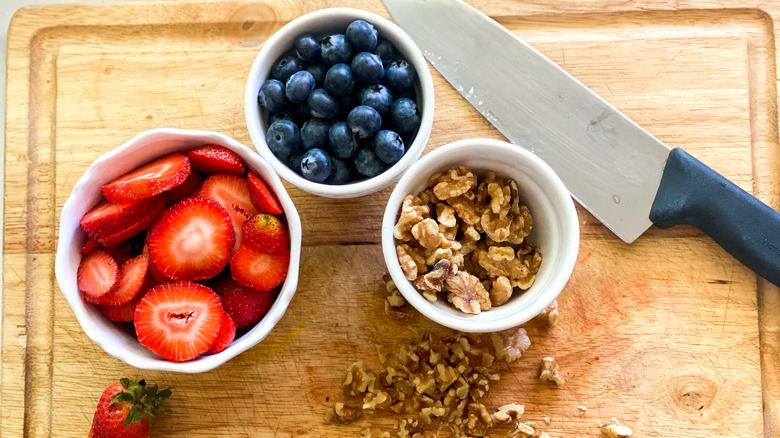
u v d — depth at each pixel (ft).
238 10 1.53
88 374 1.45
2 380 1.45
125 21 1.53
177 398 1.44
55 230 1.48
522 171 1.33
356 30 1.29
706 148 1.50
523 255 1.36
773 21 1.53
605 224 1.46
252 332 1.31
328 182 1.32
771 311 1.46
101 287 1.30
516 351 1.43
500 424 1.43
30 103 1.51
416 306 1.26
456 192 1.32
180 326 1.28
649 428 1.43
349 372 1.43
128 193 1.28
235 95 1.50
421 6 1.49
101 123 1.50
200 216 1.31
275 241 1.30
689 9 1.54
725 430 1.43
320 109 1.27
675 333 1.45
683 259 1.47
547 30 1.54
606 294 1.46
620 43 1.52
